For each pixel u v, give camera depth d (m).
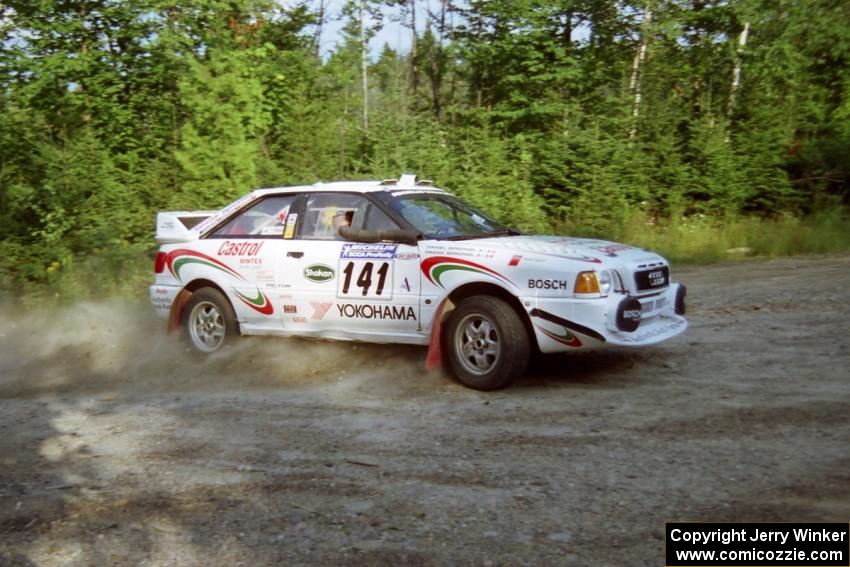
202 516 4.35
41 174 13.23
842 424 5.24
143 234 13.05
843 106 20.91
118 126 15.76
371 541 3.96
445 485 4.61
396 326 7.09
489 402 6.25
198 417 6.26
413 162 16.23
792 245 14.91
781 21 20.47
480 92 21.98
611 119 18.61
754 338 7.83
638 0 20.78
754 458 4.74
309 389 6.97
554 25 22.11
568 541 3.85
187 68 15.64
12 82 15.21
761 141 18.41
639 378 6.68
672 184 17.78
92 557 3.95
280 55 17.47
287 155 15.49
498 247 6.71
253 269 7.85
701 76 20.67
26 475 5.12
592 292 6.23
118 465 5.23
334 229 7.55
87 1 16.03
